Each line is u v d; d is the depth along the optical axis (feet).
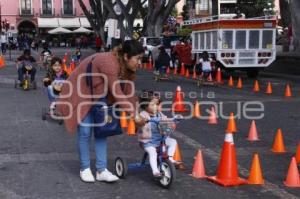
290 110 41.60
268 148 27.71
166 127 20.08
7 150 26.35
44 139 29.14
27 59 54.65
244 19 68.69
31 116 37.24
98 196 18.98
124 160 21.27
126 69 19.39
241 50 69.26
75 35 238.89
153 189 19.94
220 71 69.41
